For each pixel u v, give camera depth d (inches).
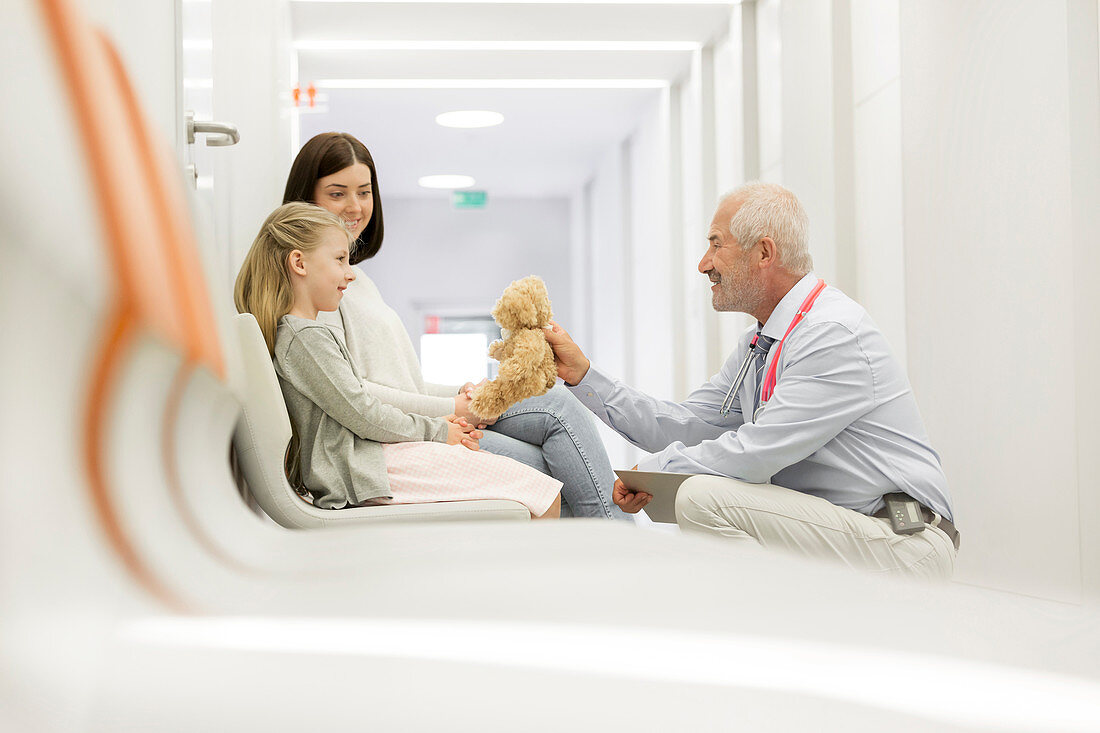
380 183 324.5
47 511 10.2
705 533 67.4
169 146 27.6
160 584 12.2
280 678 8.9
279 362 61.5
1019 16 93.6
